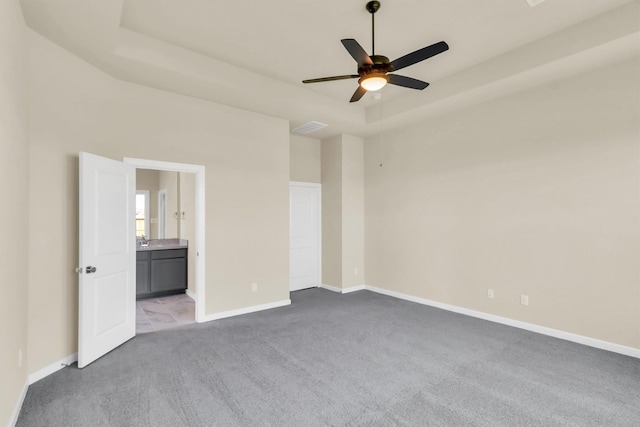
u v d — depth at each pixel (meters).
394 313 4.39
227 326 3.87
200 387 2.48
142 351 3.13
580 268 3.33
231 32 3.03
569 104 3.41
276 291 4.71
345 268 5.65
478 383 2.55
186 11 2.71
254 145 4.48
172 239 6.04
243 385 2.51
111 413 2.15
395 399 2.33
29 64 2.51
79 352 2.75
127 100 3.46
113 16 2.38
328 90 4.39
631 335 3.02
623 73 3.06
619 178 3.09
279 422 2.06
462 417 2.12
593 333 3.25
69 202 2.86
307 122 4.93
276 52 3.39
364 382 2.56
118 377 2.62
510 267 3.88
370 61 2.50
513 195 3.85
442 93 4.05
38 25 2.47
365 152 5.88
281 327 3.83
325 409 2.20
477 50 3.38
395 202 5.32
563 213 3.45
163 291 5.29
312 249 6.04
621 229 3.08
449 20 2.87
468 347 3.24
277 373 2.70
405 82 2.77
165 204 7.11
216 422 2.06
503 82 3.55
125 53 2.94
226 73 3.62
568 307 3.42
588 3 2.65
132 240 3.46
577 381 2.57
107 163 3.07
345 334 3.61
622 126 3.07
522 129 3.77
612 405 2.25
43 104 2.63
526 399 2.32
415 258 5.00
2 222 1.80
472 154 4.27
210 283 4.10
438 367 2.82
